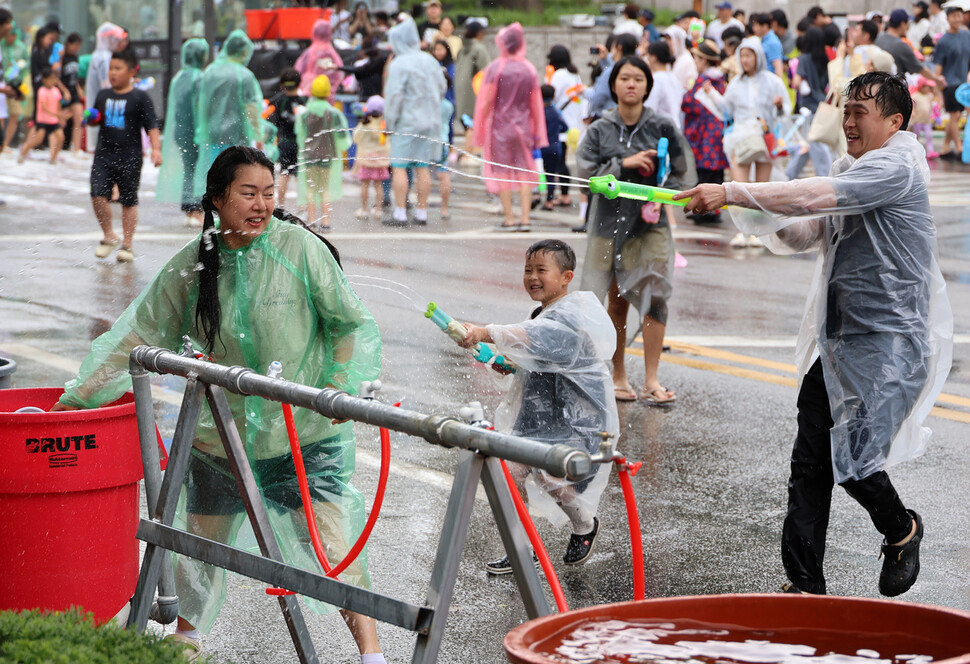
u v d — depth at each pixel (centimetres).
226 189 394
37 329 961
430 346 920
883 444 465
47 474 394
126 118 1188
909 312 467
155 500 378
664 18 3203
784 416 789
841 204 458
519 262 1224
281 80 1375
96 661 278
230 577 533
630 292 795
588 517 530
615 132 779
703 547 567
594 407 514
